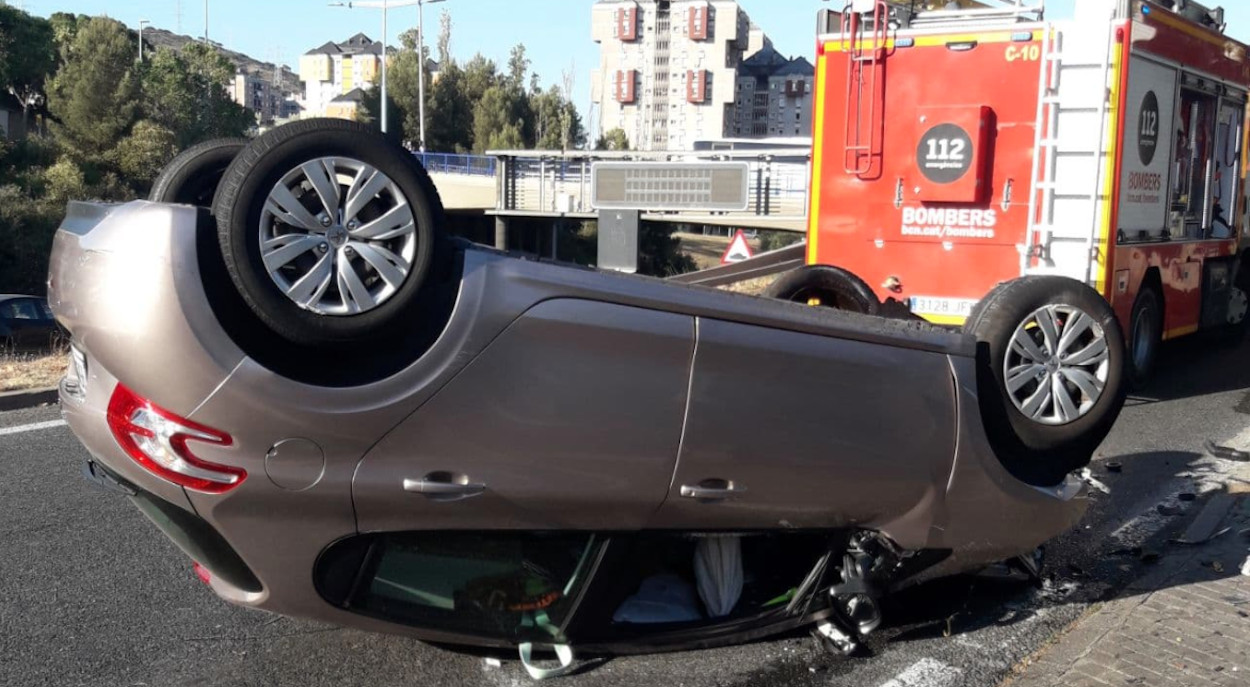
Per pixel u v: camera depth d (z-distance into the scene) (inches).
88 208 146.6
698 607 169.3
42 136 2940.5
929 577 180.2
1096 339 192.2
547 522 148.4
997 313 187.2
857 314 170.6
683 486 152.6
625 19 7027.6
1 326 835.4
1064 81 355.9
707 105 7027.6
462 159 2502.5
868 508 166.2
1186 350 523.5
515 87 4128.9
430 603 151.2
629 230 585.9
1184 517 255.1
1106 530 245.4
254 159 131.1
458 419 140.6
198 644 174.9
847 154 391.5
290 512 136.4
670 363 149.6
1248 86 481.4
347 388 135.6
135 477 135.0
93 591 195.9
